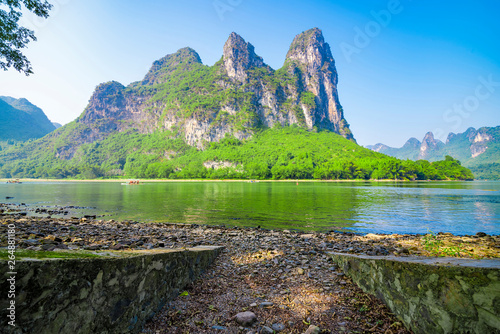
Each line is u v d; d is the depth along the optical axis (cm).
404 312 351
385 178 16138
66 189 6938
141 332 345
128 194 5038
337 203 3397
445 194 5006
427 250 780
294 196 4547
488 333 252
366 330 347
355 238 1182
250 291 491
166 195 4828
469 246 848
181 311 403
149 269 376
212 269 630
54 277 236
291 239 1097
